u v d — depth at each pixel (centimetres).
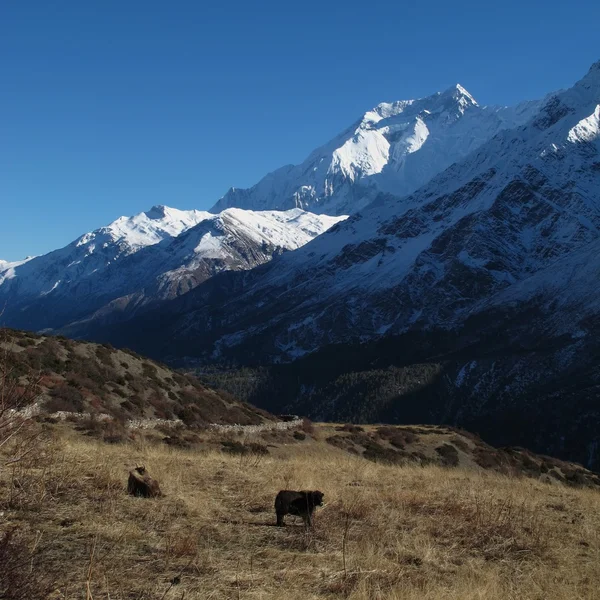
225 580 857
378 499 1498
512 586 929
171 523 1124
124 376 4206
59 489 1269
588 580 1005
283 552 1008
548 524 1409
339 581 875
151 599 771
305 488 1564
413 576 927
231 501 1380
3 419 1127
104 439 2692
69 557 893
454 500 1559
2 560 754
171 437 3167
